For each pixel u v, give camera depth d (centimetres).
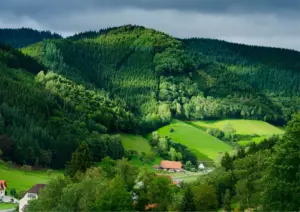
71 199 11906
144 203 12738
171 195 13188
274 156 9150
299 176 8700
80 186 12012
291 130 9125
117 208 11550
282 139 9269
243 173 13638
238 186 13075
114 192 11700
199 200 13050
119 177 12350
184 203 12950
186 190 13488
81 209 11619
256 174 13288
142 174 13375
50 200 12438
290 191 8719
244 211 12569
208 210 13062
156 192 12781
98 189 11888
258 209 10819
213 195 13275
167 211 12619
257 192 12194
